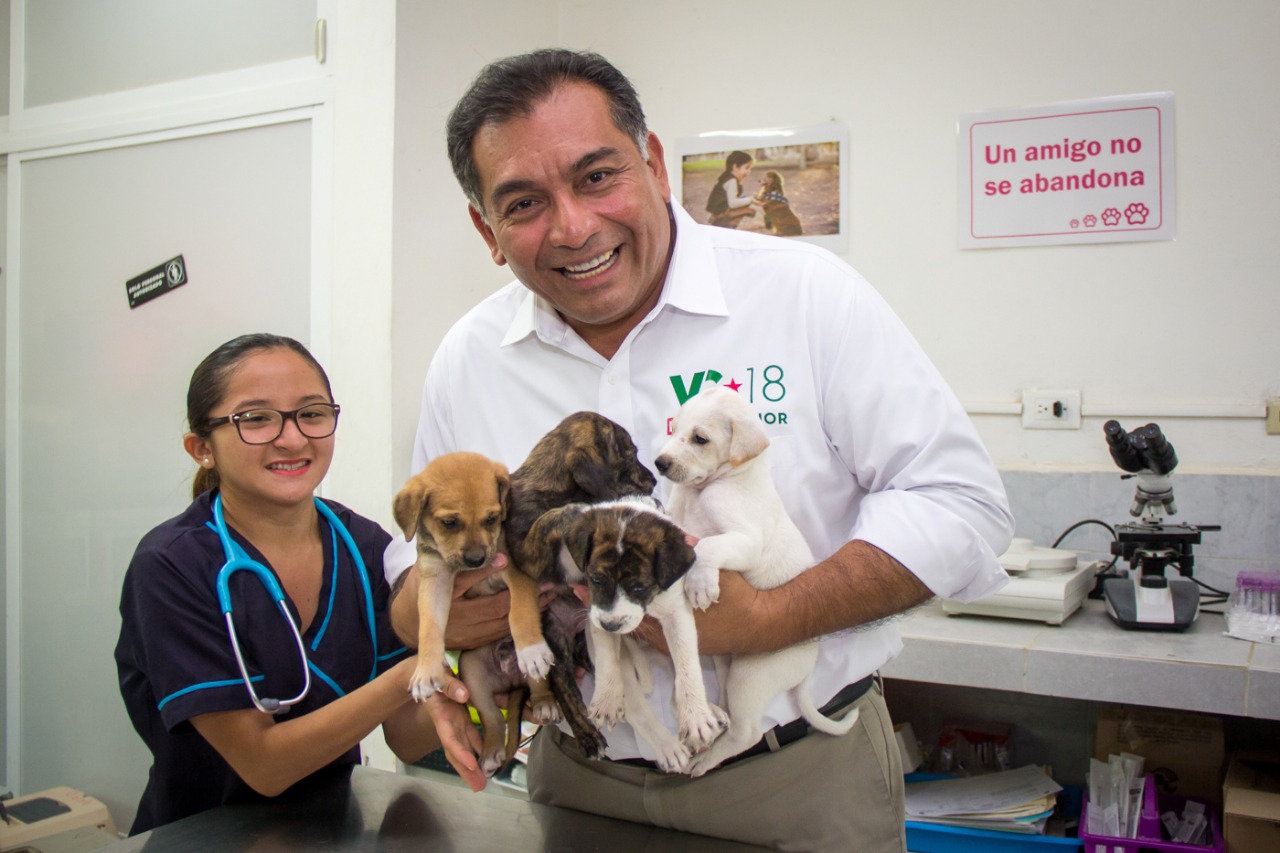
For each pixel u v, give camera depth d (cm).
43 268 292
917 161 254
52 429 292
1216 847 182
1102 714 215
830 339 113
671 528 98
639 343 121
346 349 244
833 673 117
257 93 255
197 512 143
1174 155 231
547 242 108
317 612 145
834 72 262
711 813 118
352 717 121
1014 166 244
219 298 265
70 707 291
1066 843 192
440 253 254
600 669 105
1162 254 233
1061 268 241
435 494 107
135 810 282
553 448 112
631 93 112
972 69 248
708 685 112
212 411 136
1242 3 224
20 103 295
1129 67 234
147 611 129
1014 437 246
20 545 297
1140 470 205
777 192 268
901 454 108
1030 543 224
